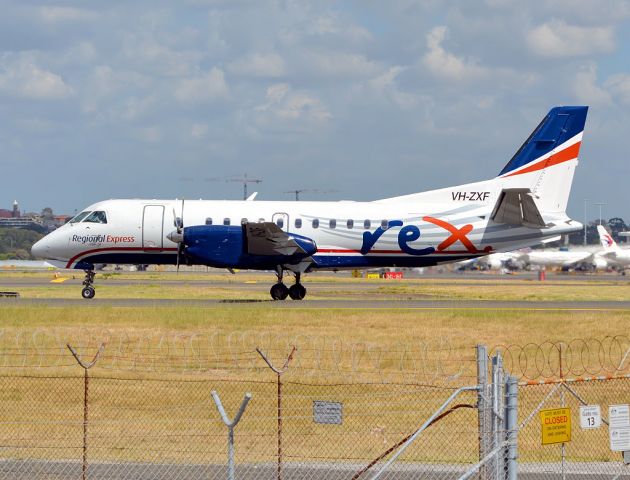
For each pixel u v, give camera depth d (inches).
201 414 3216.0
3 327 5044.3
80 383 3649.1
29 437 2871.6
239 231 6707.7
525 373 4045.3
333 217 6988.2
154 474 2468.0
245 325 5196.9
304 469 2539.4
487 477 2171.5
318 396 3506.4
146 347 4443.9
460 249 7017.7
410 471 2532.0
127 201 7116.1
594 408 2306.8
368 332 4982.8
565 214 7106.3
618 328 5251.0
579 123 7086.6
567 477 2486.5
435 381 3742.6
